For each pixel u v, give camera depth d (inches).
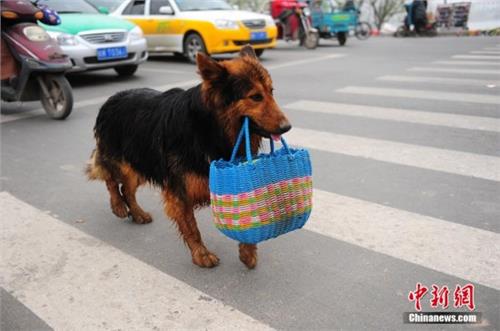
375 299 117.7
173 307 118.0
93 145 248.2
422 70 418.3
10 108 340.2
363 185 184.1
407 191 177.2
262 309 116.0
